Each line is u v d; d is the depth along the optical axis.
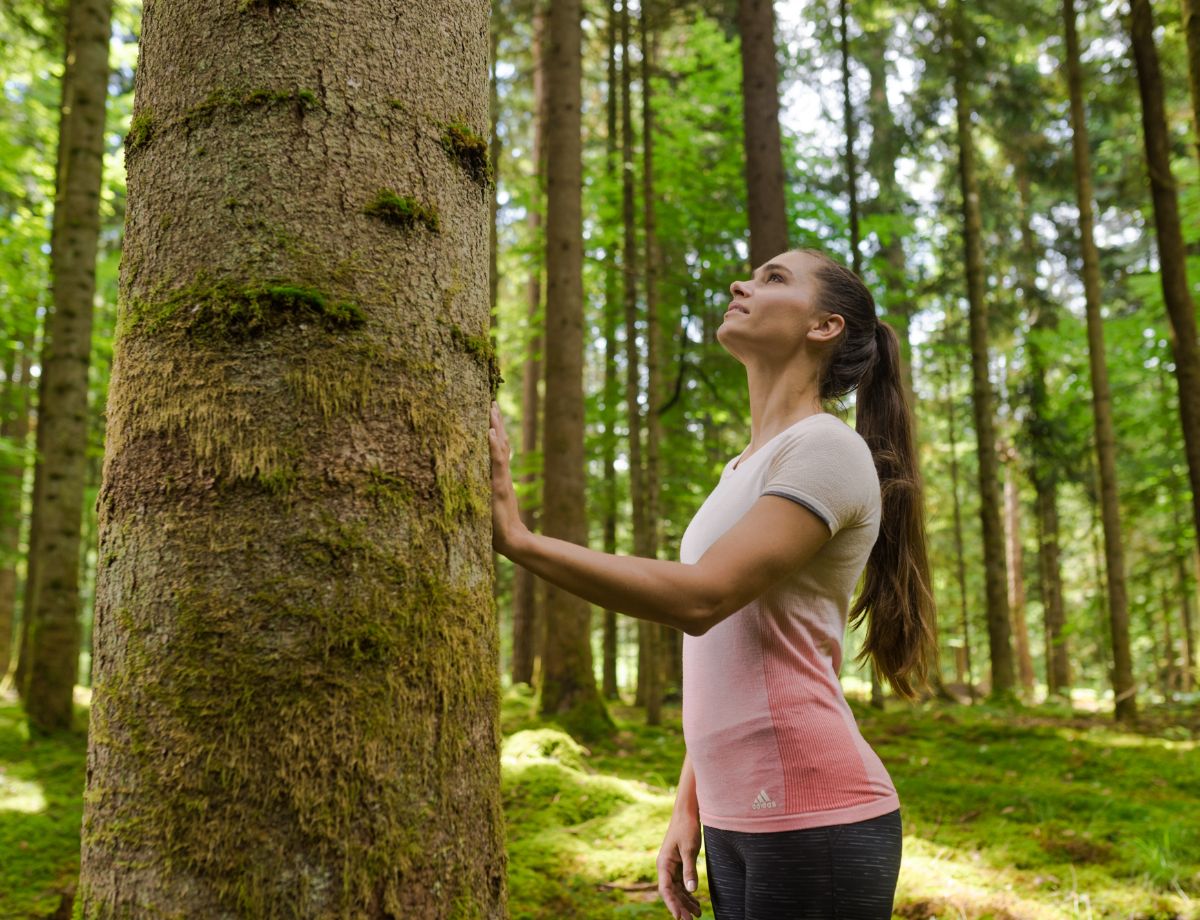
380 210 1.05
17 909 3.22
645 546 7.48
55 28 8.15
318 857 0.94
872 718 8.27
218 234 1.01
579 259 7.28
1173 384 11.08
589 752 5.91
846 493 1.21
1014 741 6.78
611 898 3.12
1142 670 19.25
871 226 9.62
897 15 11.05
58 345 6.45
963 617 14.19
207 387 0.99
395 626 1.00
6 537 10.94
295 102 1.03
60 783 4.88
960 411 16.08
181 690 0.95
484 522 1.14
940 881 3.31
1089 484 13.52
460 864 1.04
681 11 9.18
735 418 10.62
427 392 1.07
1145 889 3.22
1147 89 6.71
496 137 11.41
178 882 0.92
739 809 1.22
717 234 9.36
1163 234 6.55
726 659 1.26
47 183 9.76
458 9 1.18
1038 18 9.65
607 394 9.82
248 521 0.97
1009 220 14.28
